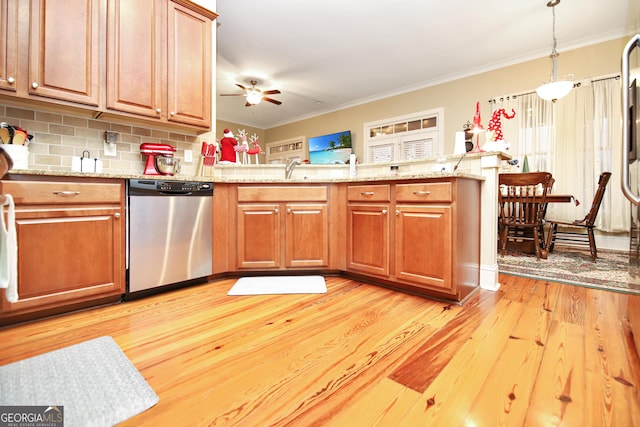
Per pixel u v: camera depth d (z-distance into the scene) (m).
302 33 3.83
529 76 4.32
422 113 5.40
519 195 3.39
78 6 1.84
